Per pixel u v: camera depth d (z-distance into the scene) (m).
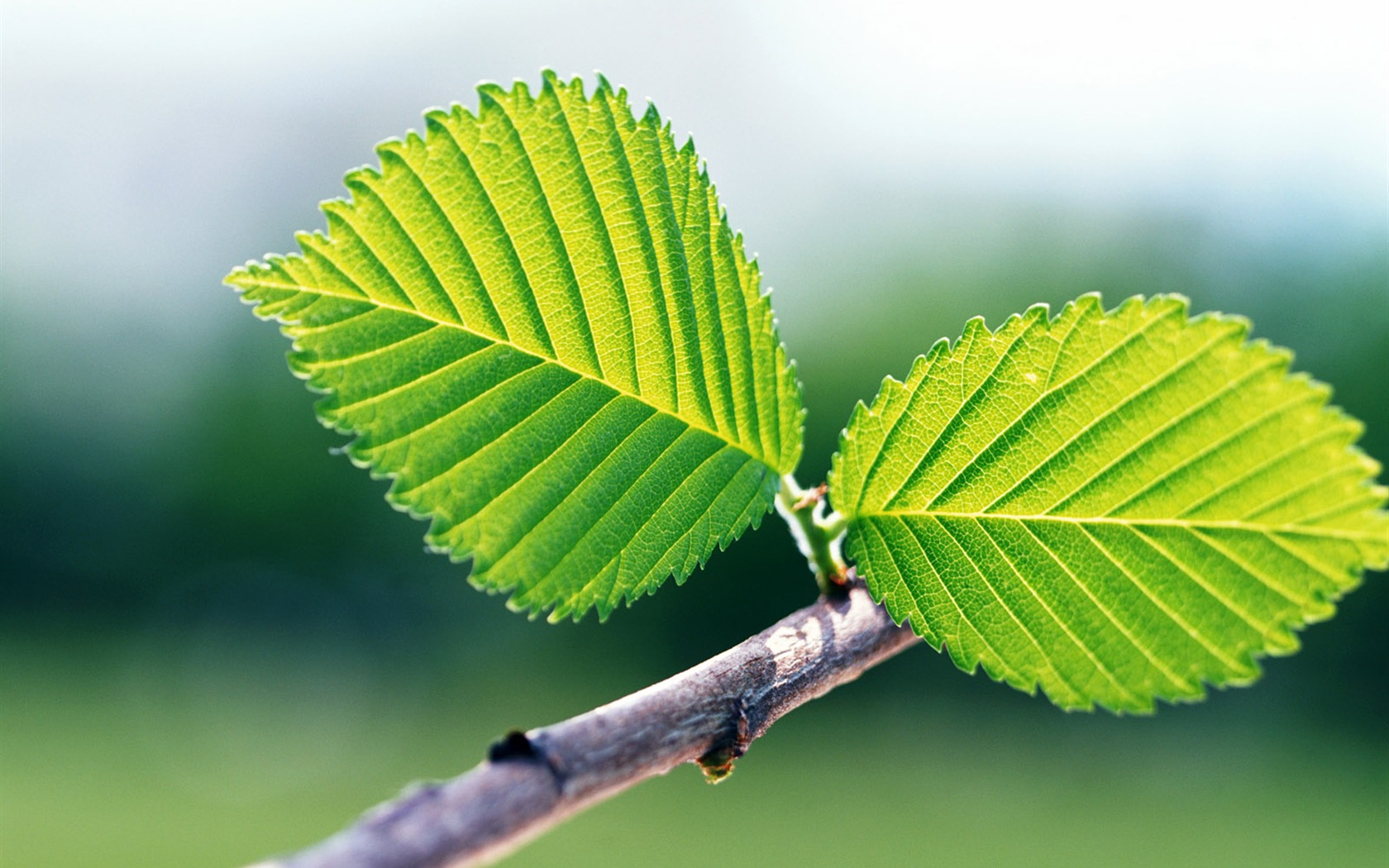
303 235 0.32
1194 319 0.31
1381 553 0.31
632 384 0.32
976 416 0.32
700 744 0.30
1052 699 0.32
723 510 0.33
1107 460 0.32
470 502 0.32
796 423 0.33
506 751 0.29
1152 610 0.32
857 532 0.33
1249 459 0.31
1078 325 0.32
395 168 0.32
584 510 0.32
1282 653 0.31
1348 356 1.83
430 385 0.32
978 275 2.07
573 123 0.32
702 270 0.33
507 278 0.32
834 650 0.32
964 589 0.32
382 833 0.28
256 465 2.44
